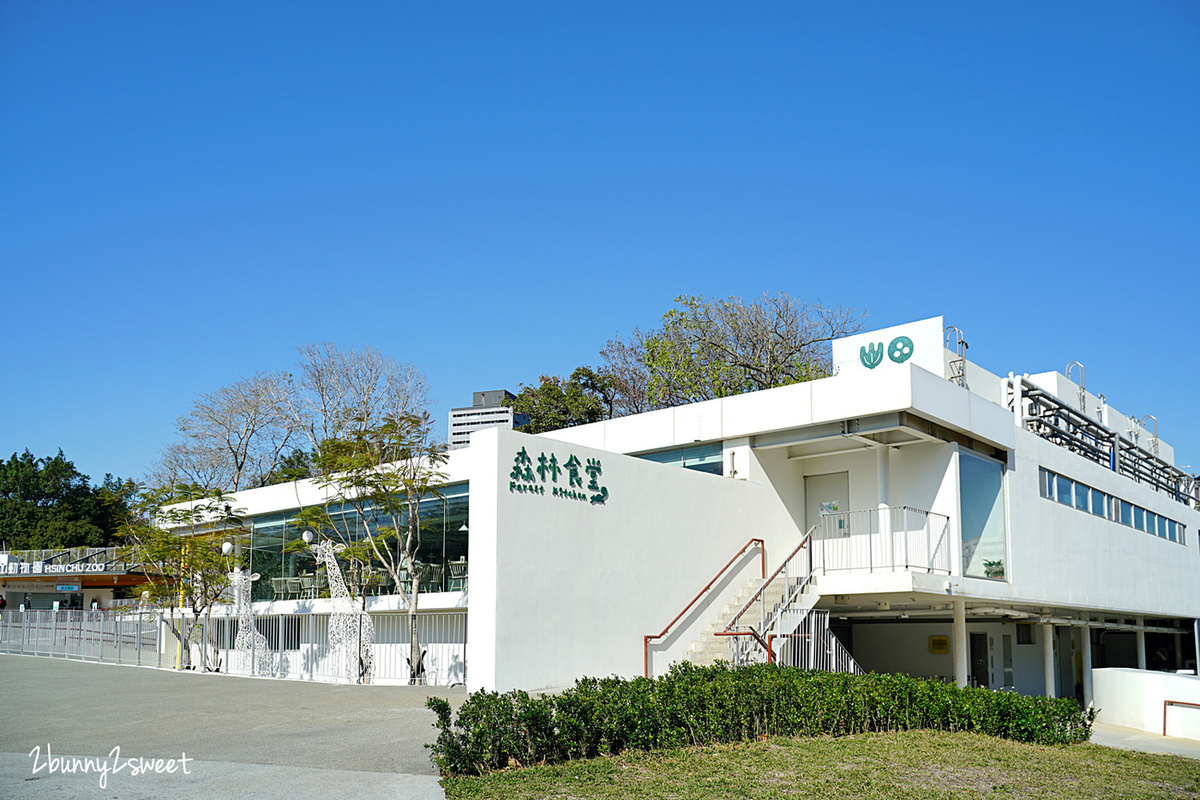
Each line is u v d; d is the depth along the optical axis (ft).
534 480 55.62
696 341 146.92
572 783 31.48
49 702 53.16
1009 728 47.80
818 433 69.36
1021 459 78.84
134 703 52.21
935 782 35.32
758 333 147.84
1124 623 109.09
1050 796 34.47
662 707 38.45
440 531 75.87
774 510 74.23
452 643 73.00
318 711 47.96
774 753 37.99
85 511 211.61
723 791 31.50
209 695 56.29
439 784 31.12
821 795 32.01
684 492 66.28
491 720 33.83
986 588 70.33
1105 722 71.10
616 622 59.26
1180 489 127.95
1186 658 129.59
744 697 41.14
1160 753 53.42
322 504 86.53
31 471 216.13
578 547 57.72
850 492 74.95
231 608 95.45
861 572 69.87
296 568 90.53
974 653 92.07
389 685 65.26
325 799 29.22
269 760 34.96
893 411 64.75
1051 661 88.84
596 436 82.17
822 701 43.80
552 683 54.49
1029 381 85.15
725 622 66.80
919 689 48.06
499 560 52.80
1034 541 78.89
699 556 66.59
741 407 72.43
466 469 72.69
